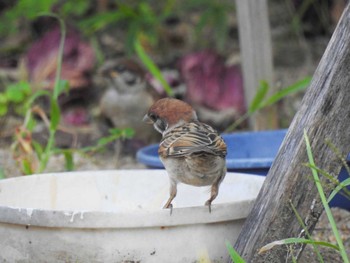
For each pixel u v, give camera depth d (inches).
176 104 282.8
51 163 480.1
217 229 254.1
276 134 410.3
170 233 246.5
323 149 246.7
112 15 578.6
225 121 529.0
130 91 510.6
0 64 616.7
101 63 558.9
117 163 483.8
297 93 560.4
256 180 291.1
